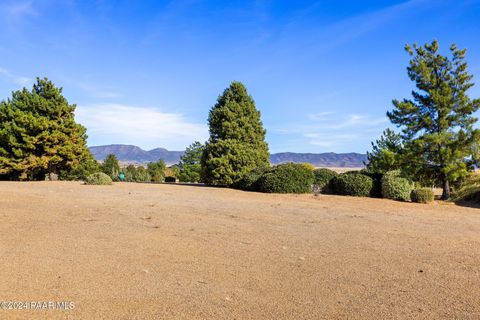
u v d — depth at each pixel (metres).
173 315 3.95
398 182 16.64
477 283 5.10
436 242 7.66
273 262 5.95
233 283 4.96
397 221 10.41
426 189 15.89
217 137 24.59
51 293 4.50
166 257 6.11
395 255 6.51
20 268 5.39
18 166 26.55
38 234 7.48
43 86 29.17
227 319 3.88
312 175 18.91
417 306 4.29
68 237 7.29
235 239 7.50
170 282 4.95
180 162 45.81
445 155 17.59
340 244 7.29
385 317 3.99
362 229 8.96
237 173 22.02
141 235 7.61
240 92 25.47
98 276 5.13
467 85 18.02
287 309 4.15
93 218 9.34
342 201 15.23
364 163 26.25
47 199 12.55
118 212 10.34
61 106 28.31
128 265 5.64
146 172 49.56
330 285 4.94
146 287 4.75
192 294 4.54
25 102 28.39
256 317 3.94
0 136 27.25
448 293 4.70
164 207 11.55
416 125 18.48
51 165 28.66
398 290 4.79
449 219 11.16
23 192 14.70
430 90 18.02
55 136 27.19
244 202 13.66
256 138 24.78
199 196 15.53
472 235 8.58
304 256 6.33
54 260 5.81
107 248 6.56
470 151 17.95
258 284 4.93
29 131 27.03
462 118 18.17
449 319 3.96
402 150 19.42
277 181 18.27
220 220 9.58
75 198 13.17
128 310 4.06
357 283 5.03
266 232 8.27
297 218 10.36
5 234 7.41
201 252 6.46
